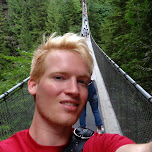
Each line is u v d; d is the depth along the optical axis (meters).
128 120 2.02
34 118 0.66
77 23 52.81
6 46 32.34
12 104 1.81
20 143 0.64
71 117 0.59
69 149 0.65
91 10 46.09
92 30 43.53
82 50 0.65
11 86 4.38
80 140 0.68
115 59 8.00
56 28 43.09
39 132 0.63
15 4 52.41
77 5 52.81
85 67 0.65
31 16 50.16
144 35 4.11
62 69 0.60
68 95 0.59
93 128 2.86
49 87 0.60
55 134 0.62
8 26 50.44
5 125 1.65
